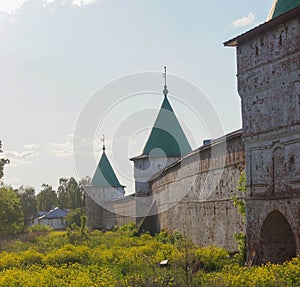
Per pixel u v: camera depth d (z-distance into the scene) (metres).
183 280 22.62
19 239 71.69
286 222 30.78
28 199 159.75
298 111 28.48
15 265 37.91
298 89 28.52
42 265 37.94
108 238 60.41
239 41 33.00
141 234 65.88
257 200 31.58
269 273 23.75
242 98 33.12
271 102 30.62
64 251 40.25
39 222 124.75
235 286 22.53
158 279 23.11
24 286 27.44
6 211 78.50
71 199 131.88
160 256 33.91
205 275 24.23
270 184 30.61
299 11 28.02
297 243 28.12
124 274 32.34
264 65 31.20
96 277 28.25
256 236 31.64
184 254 25.25
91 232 74.62
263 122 31.28
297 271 23.16
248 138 32.53
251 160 32.31
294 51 28.81
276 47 30.25
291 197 28.66
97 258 38.75
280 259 30.89
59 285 27.09
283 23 29.58
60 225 127.12
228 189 39.78
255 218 31.81
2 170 75.50
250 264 31.20
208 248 35.56
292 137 28.83
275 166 30.27
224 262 31.80
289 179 28.98
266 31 30.98
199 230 46.94
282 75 29.73
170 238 54.25
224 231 40.53
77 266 34.78
